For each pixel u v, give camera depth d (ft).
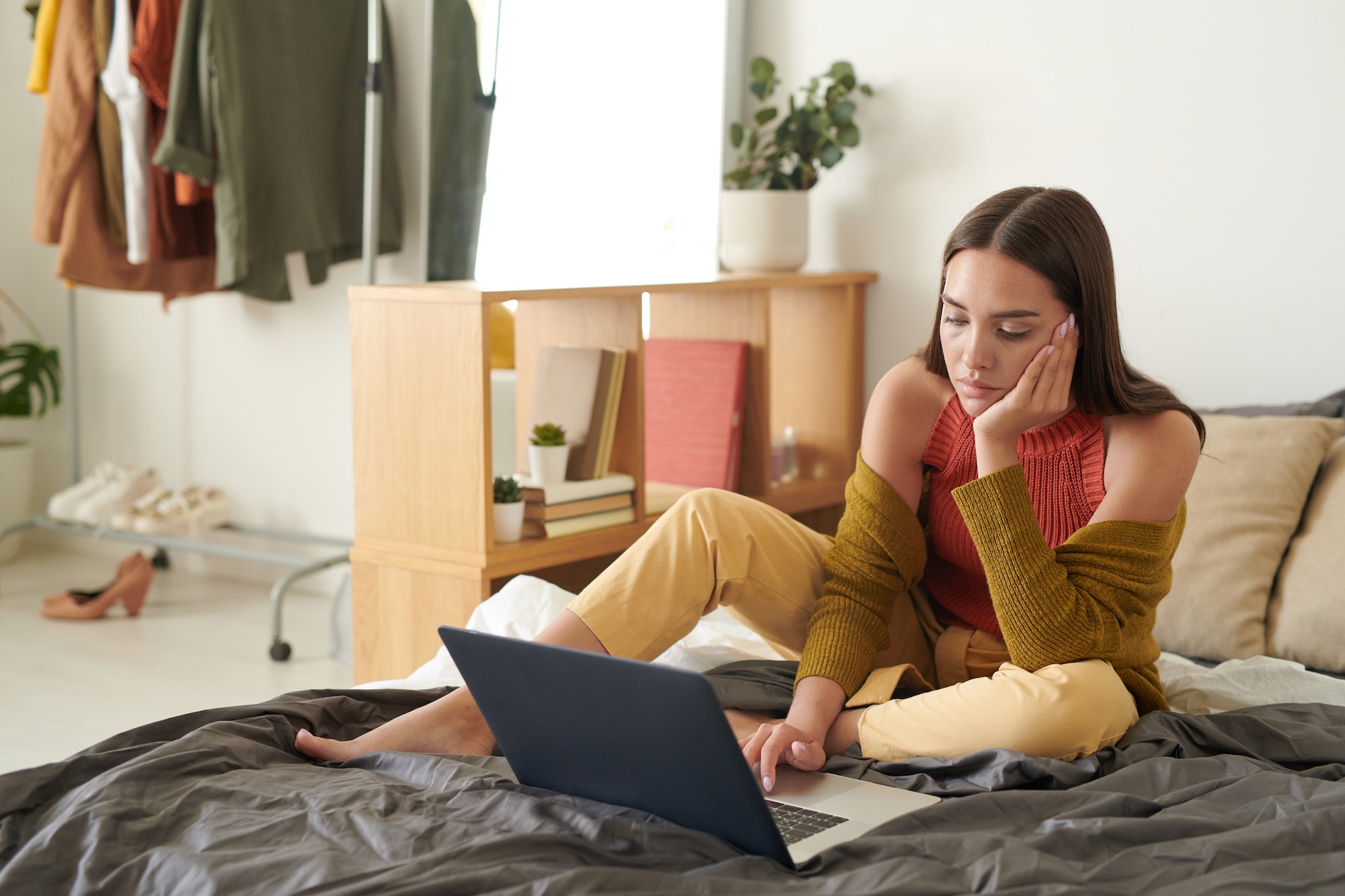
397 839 3.25
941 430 4.78
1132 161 7.84
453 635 3.49
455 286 7.07
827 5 8.90
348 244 10.27
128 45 9.58
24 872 3.18
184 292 10.71
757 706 4.69
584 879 2.93
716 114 8.99
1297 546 6.13
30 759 7.11
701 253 8.94
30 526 11.52
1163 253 7.80
